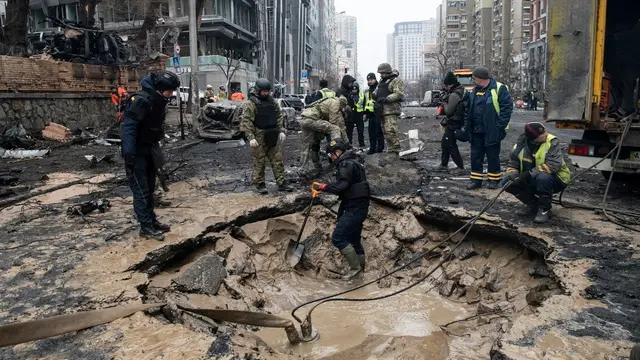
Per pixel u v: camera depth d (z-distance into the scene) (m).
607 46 8.05
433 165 10.17
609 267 4.60
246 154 12.91
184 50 46.59
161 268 5.30
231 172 9.98
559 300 4.03
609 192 7.50
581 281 4.34
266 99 7.45
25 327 3.32
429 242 6.72
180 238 5.64
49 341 3.49
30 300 4.10
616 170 6.85
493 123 7.40
